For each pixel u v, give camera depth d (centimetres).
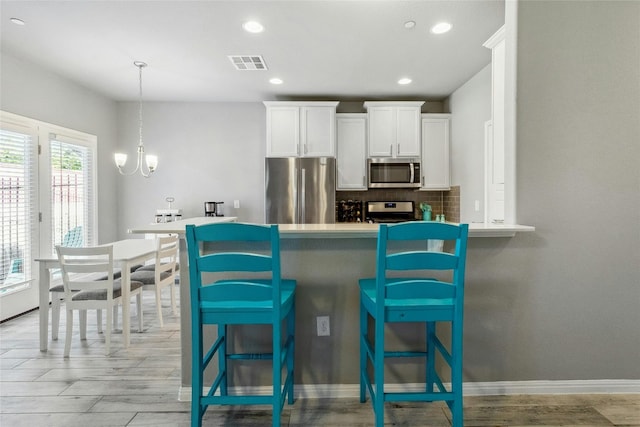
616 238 181
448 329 183
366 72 354
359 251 182
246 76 364
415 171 427
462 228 137
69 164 379
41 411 170
